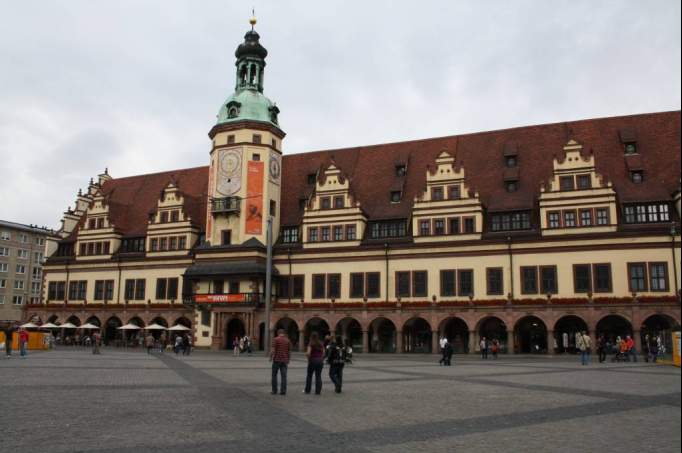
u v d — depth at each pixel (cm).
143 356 5247
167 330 7425
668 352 5578
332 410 1873
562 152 6881
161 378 2927
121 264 8125
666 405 2003
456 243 6381
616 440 1415
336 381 2355
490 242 6256
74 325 8188
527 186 6675
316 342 2311
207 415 1747
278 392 2348
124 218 8625
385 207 7069
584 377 3112
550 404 2025
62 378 2828
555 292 5941
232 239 7300
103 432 1463
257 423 1620
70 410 1811
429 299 6397
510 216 6375
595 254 5862
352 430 1529
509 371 3584
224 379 2925
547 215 6128
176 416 1722
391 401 2098
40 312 8462
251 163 7394
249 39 7981
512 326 5809
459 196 6500
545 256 6041
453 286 6331
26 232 12438
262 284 7075
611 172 6419
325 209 7062
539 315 5722
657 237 5678
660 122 6669
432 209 6575
